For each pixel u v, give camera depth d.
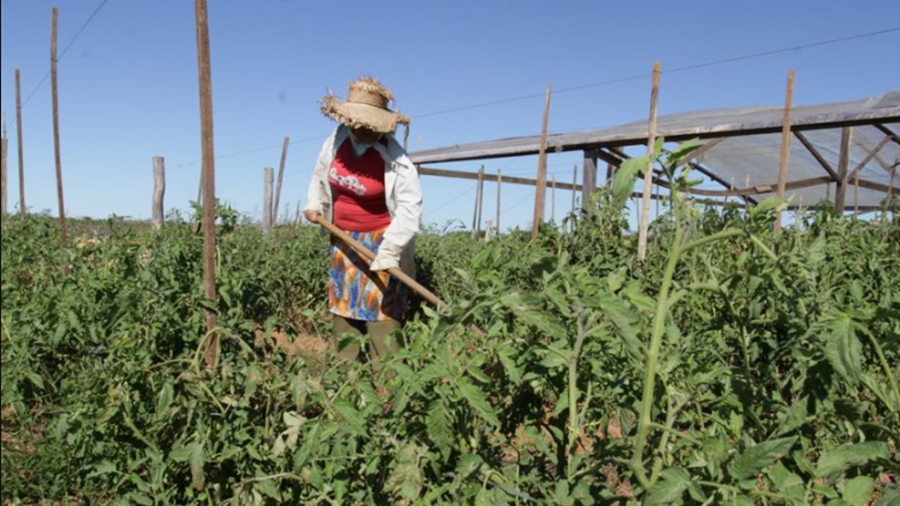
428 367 1.80
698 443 1.53
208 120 2.84
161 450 2.43
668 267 1.55
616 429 2.97
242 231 8.98
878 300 3.59
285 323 3.05
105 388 2.54
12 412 3.52
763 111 12.05
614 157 10.22
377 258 3.91
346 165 4.05
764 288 2.18
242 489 2.19
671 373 1.98
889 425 1.83
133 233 4.55
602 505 1.76
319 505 2.14
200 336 2.82
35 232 7.58
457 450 2.01
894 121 7.03
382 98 4.00
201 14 2.81
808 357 1.79
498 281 1.98
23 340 3.40
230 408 2.36
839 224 5.11
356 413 1.93
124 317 2.78
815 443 2.18
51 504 2.69
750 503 1.43
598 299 1.59
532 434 1.94
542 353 1.92
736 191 11.75
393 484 1.83
